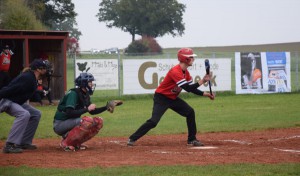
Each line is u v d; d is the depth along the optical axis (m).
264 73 56.03
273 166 17.56
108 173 16.70
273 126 31.61
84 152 21.75
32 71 22.02
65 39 49.09
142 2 149.75
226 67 54.69
